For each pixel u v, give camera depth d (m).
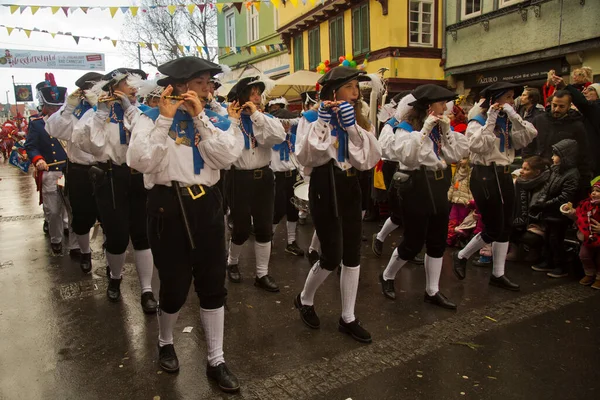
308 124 3.34
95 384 3.01
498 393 2.83
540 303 4.11
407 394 2.83
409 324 3.78
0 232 7.36
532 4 9.81
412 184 3.88
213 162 2.81
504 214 4.32
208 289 2.93
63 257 5.88
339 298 4.34
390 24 12.17
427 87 3.82
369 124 3.47
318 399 2.80
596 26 8.69
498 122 4.22
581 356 3.22
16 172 17.55
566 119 5.20
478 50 11.43
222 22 22.28
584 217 4.40
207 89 2.84
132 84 2.95
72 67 18.50
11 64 17.62
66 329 3.80
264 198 4.47
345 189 3.37
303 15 15.57
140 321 3.94
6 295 4.58
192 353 3.39
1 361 3.31
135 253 4.09
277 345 3.47
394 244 6.16
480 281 4.69
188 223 2.78
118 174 3.97
